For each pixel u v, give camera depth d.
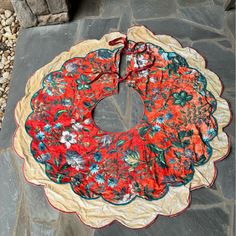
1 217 1.64
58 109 1.86
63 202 1.63
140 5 2.17
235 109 1.79
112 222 1.58
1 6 2.34
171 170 1.66
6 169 1.73
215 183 1.63
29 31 2.15
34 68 2.01
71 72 1.96
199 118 1.78
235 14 2.09
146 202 1.60
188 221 1.56
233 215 1.57
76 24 2.15
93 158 1.72
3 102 2.00
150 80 1.91
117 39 2.04
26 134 1.80
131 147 1.73
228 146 1.70
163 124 1.78
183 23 2.08
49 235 1.58
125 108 1.85
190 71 1.91
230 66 1.91
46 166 1.71
